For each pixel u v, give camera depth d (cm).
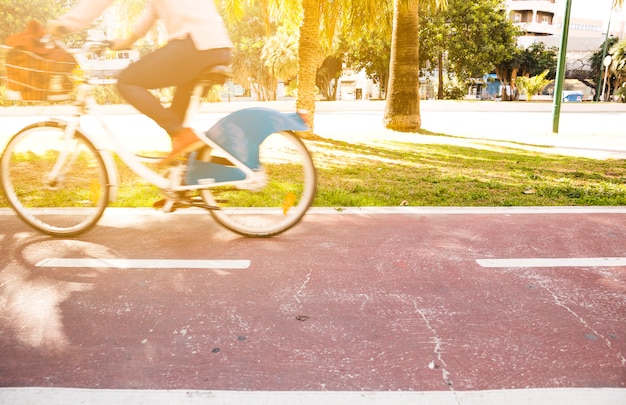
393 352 229
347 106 3095
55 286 296
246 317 261
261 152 385
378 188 589
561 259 350
